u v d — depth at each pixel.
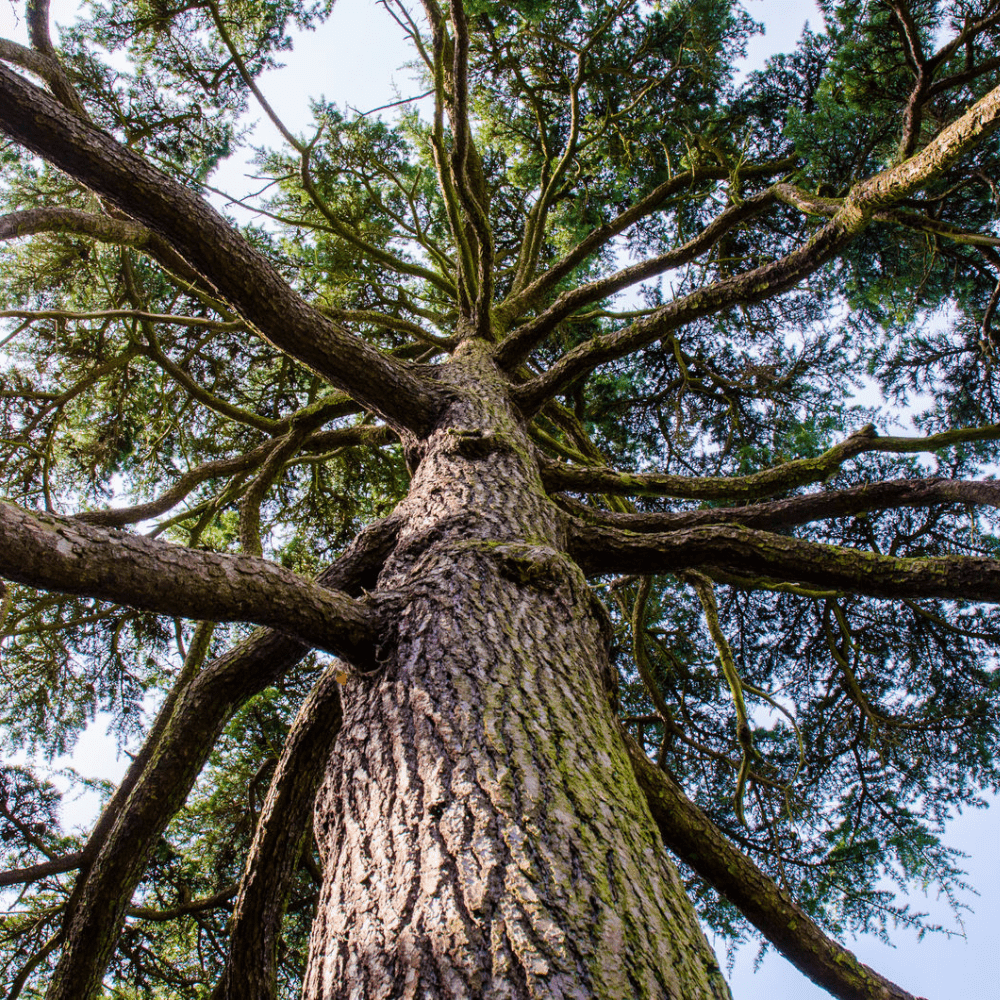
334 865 1.41
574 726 1.55
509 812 1.27
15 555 1.23
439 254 6.18
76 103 2.92
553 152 6.83
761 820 4.85
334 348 2.84
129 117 5.03
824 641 5.18
